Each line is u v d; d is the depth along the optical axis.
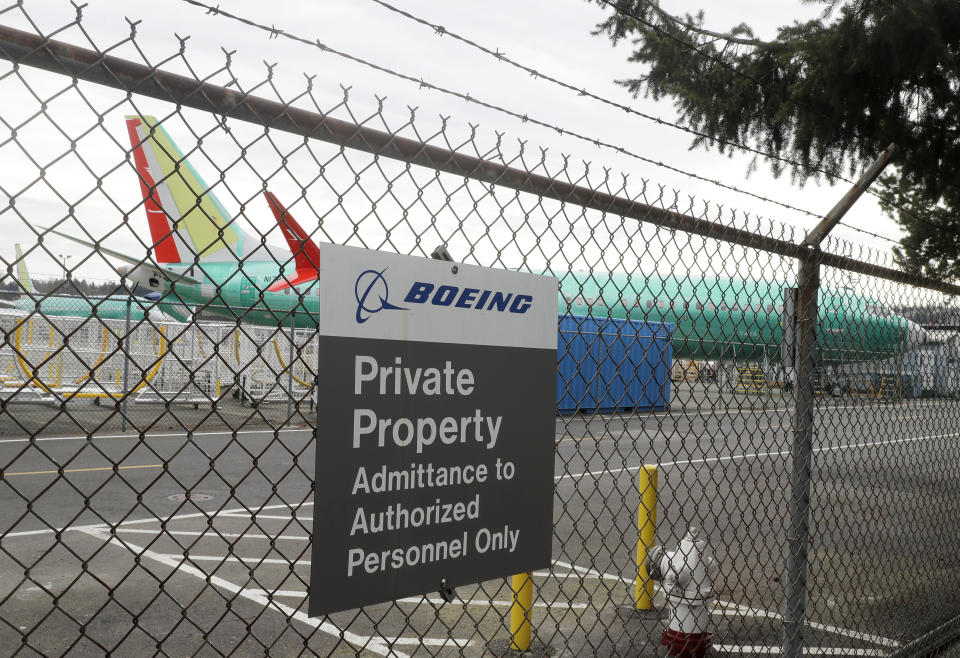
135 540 7.03
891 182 7.51
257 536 7.36
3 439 12.71
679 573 4.36
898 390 5.57
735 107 7.00
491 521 2.38
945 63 5.79
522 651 4.39
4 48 1.58
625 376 17.69
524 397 2.48
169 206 12.63
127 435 13.70
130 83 1.75
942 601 5.62
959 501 6.68
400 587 2.18
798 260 3.86
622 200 2.88
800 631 3.86
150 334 16.28
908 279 4.75
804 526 3.85
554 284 2.58
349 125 2.10
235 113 1.91
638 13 6.91
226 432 14.59
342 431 2.05
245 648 4.57
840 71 6.04
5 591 5.47
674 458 3.98
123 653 4.45
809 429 3.86
